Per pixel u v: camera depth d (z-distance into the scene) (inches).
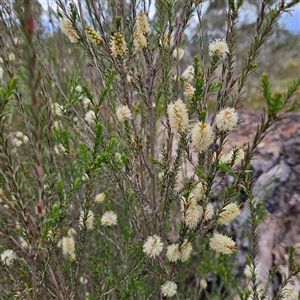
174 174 13.0
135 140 13.7
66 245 14.7
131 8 14.2
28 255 9.2
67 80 21.1
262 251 21.3
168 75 14.8
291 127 29.8
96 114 11.8
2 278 16.3
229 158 12.1
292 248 11.7
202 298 23.2
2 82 16.7
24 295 10.8
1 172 9.0
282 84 59.7
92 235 19.1
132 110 14.3
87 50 13.4
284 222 22.9
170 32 13.0
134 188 13.6
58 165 18.1
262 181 26.3
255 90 55.1
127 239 15.1
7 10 11.6
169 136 12.8
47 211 10.4
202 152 11.2
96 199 15.3
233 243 11.5
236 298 19.6
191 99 11.1
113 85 15.8
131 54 13.2
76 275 13.6
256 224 12.3
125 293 13.3
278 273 19.8
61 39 22.1
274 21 9.3
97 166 10.0
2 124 8.0
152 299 18.4
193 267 22.7
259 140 8.2
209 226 11.6
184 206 11.6
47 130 10.4
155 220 15.0
